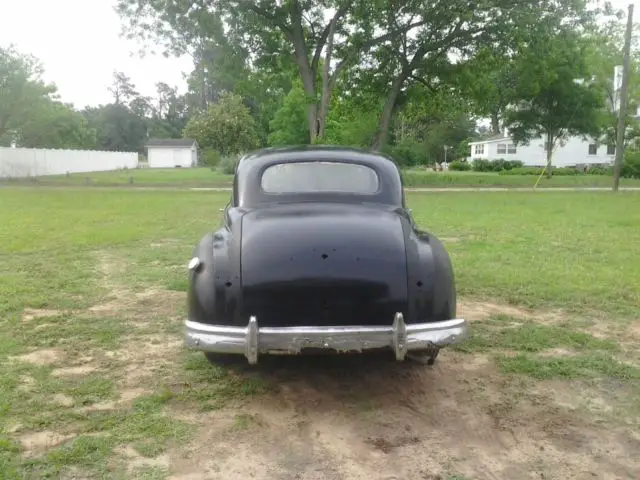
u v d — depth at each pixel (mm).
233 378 4355
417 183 32844
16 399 3926
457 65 30094
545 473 3094
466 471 3111
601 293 6832
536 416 3750
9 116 38250
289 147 4941
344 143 44969
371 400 3998
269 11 27344
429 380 4332
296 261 3703
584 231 12047
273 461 3205
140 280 7535
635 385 4234
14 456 3197
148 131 115688
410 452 3311
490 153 62875
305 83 28250
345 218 4020
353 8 25922
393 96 30844
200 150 81500
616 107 44500
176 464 3156
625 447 3367
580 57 35344
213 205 18062
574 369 4508
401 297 3725
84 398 3959
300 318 3707
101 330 5438
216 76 30016
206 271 3822
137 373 4426
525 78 29984
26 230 11922
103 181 33531
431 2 26594
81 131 57438
